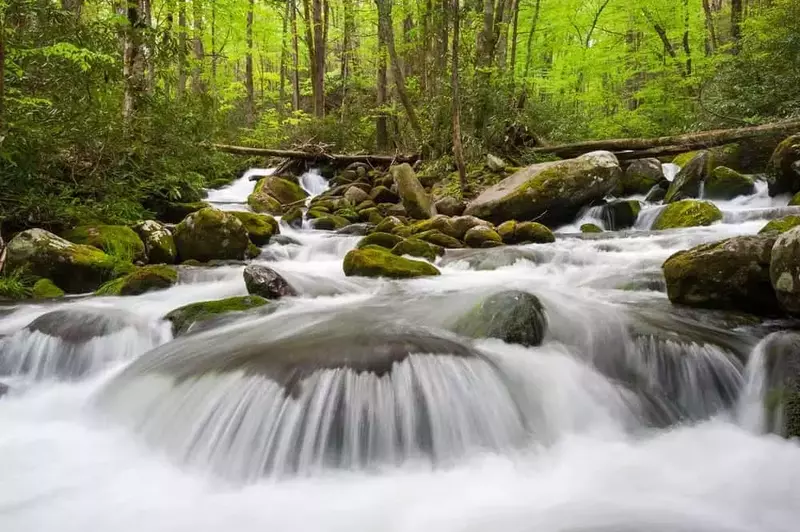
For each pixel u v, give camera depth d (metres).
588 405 4.04
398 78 15.16
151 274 7.00
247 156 17.91
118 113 10.23
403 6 16.22
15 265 7.13
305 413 3.55
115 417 4.17
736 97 13.25
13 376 5.07
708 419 4.10
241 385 3.82
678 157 13.62
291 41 26.02
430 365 3.91
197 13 16.69
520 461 3.53
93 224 8.72
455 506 3.06
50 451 3.77
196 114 12.34
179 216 11.14
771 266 4.77
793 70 12.04
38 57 8.08
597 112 21.94
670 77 17.86
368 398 3.62
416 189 11.64
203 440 3.65
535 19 17.14
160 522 2.97
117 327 5.32
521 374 4.12
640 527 2.80
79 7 11.00
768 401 3.88
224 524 2.95
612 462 3.51
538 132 15.09
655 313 5.30
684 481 3.28
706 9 18.33
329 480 3.36
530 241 9.49
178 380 4.13
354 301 6.32
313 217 12.15
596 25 21.36
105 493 3.27
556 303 5.51
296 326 5.12
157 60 11.15
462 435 3.63
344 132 18.53
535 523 2.86
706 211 9.31
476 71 13.68
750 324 5.00
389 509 3.05
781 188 9.56
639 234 9.12
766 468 3.38
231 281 7.57
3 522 2.98
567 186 10.53
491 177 12.91
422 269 7.58
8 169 7.85
